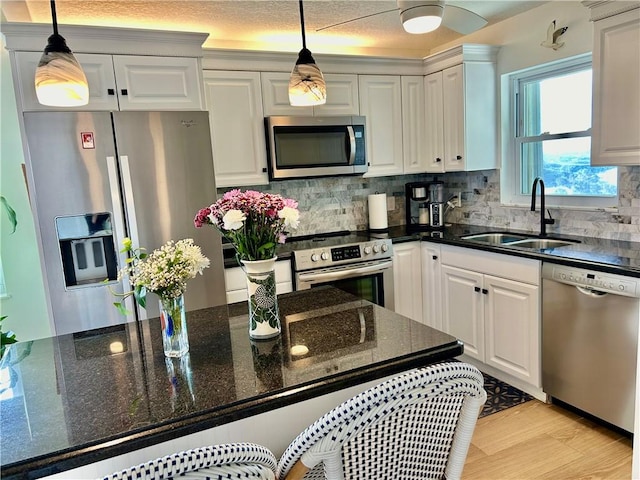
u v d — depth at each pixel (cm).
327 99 336
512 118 341
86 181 246
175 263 137
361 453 91
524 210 331
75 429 104
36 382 131
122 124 250
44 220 240
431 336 149
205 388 120
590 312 223
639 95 218
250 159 318
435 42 369
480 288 292
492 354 288
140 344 160
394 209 411
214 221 144
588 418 243
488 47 329
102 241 255
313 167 329
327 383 121
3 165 309
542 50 302
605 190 285
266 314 152
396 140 367
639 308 200
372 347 141
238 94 310
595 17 234
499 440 230
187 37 269
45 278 244
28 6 243
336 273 312
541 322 251
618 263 210
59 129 239
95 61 252
